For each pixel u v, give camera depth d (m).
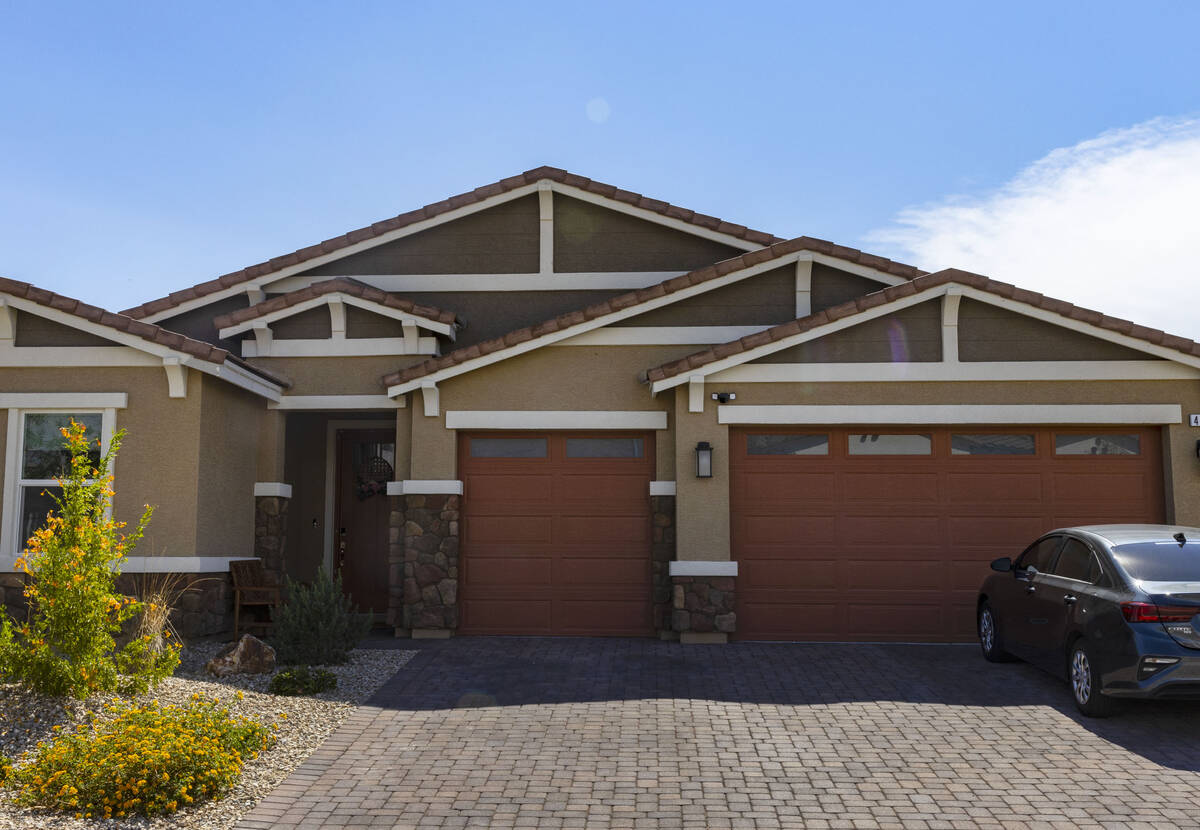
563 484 12.85
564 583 12.72
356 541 15.32
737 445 12.41
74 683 7.96
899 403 12.10
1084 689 8.33
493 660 10.90
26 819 5.89
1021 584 9.84
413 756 7.42
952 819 6.10
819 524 12.30
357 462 15.45
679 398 12.27
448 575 12.59
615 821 6.11
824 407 12.13
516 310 14.48
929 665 10.55
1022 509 12.22
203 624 11.48
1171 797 6.44
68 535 8.48
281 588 13.40
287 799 6.51
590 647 11.74
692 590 12.02
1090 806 6.29
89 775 6.25
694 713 8.58
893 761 7.22
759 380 12.20
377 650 11.54
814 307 13.48
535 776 6.95
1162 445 12.15
